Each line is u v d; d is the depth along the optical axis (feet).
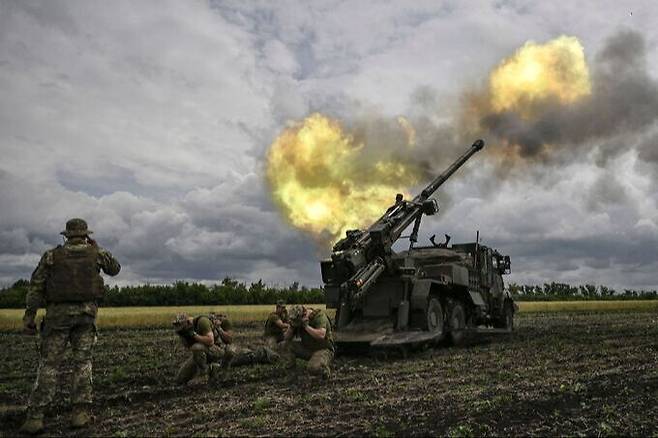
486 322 57.41
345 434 19.71
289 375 31.32
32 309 21.49
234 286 187.01
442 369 34.65
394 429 20.27
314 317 31.94
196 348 30.19
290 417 22.31
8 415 23.75
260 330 75.36
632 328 68.80
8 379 34.14
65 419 23.03
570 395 25.43
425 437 19.25
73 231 22.54
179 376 30.76
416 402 24.53
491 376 31.45
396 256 45.80
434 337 42.96
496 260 59.82
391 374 32.83
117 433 20.35
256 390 28.30
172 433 20.36
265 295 185.68
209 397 26.81
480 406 23.35
